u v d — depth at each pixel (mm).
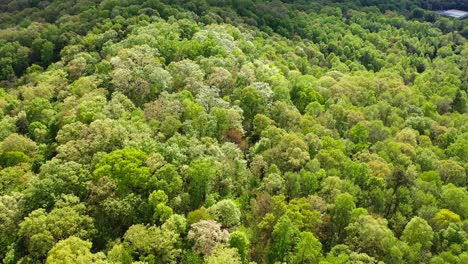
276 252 87250
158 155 99812
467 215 108125
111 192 91500
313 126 131375
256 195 102500
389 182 114875
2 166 108188
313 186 104812
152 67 139125
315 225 94750
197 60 157625
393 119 157750
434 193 112688
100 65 145875
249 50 189750
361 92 173375
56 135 118562
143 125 113312
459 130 156625
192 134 115000
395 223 103250
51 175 94125
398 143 132500
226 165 104438
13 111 142000
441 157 136625
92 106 119688
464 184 125375
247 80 150250
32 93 146375
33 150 113812
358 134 135000
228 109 127812
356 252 88875
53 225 82125
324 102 160500
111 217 88688
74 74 159000
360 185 111812
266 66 169875
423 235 94375
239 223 92500
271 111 138125
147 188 94312
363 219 93438
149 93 134250
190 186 98250
